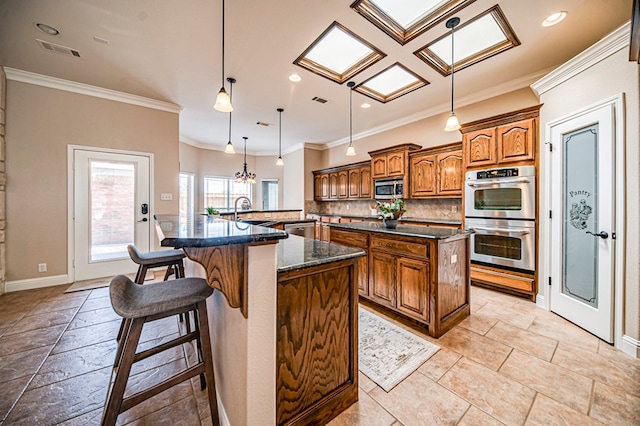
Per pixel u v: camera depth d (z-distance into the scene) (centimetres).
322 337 130
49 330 222
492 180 310
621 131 194
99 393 151
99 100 353
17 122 307
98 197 356
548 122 263
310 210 693
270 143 695
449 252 226
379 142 550
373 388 155
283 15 214
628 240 191
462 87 351
